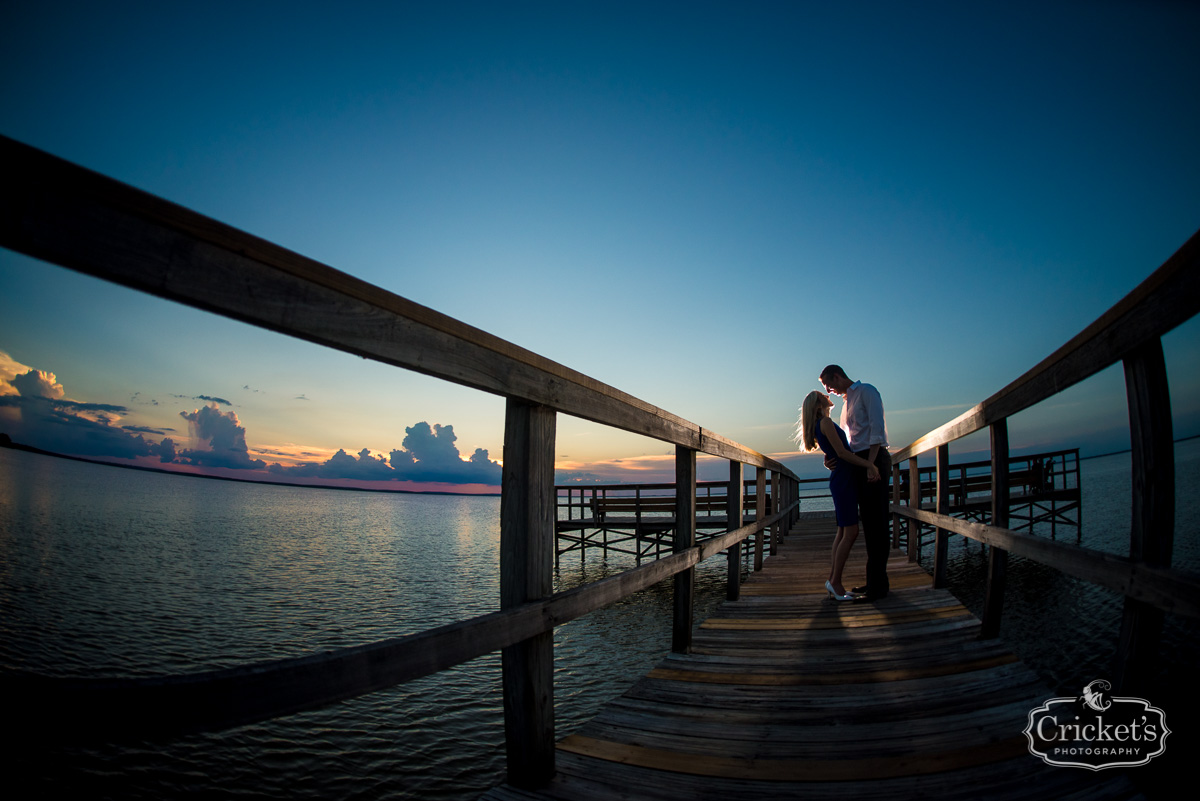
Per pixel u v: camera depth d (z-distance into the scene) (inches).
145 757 211.0
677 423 122.5
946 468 179.9
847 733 85.7
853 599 173.8
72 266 30.9
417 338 53.0
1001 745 78.3
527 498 71.7
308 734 236.1
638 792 70.8
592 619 442.0
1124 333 66.1
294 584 592.7
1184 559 446.0
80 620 407.8
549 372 74.5
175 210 35.3
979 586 524.4
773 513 314.8
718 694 104.2
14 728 30.8
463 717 254.1
